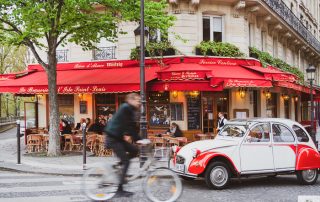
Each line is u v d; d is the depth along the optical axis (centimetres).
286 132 1081
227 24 2136
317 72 4331
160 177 777
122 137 760
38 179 1134
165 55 2017
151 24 1625
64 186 1015
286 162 1062
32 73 2186
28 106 2228
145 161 789
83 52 2175
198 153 998
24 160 1498
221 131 1130
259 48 2395
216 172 999
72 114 2186
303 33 3294
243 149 1027
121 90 1747
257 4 2170
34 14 1469
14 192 934
